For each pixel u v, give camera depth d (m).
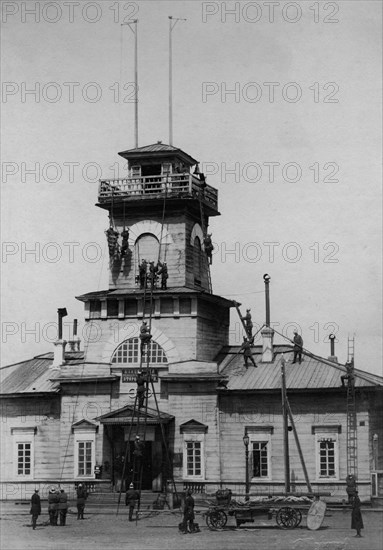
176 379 57.97
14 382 62.72
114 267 62.91
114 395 59.41
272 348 60.62
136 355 59.81
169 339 59.50
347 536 42.09
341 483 54.47
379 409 57.41
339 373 57.09
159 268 61.28
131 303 60.62
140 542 41.25
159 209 62.69
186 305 59.81
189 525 44.53
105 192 63.19
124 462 53.25
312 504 44.53
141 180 63.69
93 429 58.94
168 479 56.84
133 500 49.56
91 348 60.66
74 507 56.19
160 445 57.41
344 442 54.91
